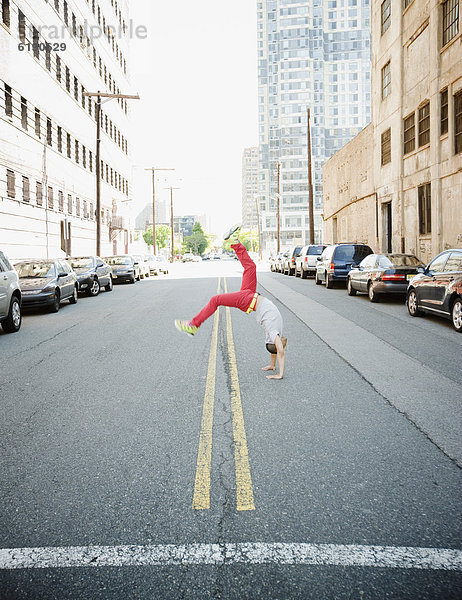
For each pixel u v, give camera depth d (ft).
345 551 9.56
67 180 114.32
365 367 24.68
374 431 16.02
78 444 15.31
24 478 13.03
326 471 13.14
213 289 73.15
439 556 9.39
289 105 433.48
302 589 8.57
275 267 133.18
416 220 78.18
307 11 428.56
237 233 22.44
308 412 17.97
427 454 14.19
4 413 18.43
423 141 75.25
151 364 26.03
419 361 25.88
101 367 25.59
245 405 18.86
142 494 12.01
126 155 190.49
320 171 434.71
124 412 18.30
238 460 13.89
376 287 51.75
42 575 9.05
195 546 9.81
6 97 82.58
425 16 72.02
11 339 34.81
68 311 51.44
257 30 453.58
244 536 10.12
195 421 17.17
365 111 435.12
